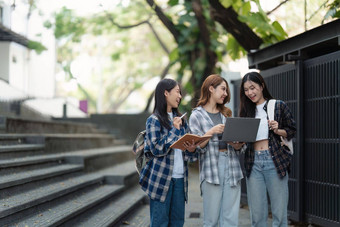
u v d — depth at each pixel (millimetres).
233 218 4688
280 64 7672
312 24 6941
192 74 12320
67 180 7461
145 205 8438
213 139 4680
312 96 6109
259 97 4914
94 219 6180
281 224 4906
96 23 16656
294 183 6477
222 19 8555
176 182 4449
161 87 4395
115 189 7973
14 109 15352
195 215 7715
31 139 8562
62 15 16391
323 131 5855
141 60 29828
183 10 12117
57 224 5121
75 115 18609
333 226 5625
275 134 4871
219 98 4695
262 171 4887
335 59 5586
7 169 6344
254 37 8570
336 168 5574
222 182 4684
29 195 5684
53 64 23453
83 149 11211
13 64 19406
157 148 4273
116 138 16688
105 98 38031
